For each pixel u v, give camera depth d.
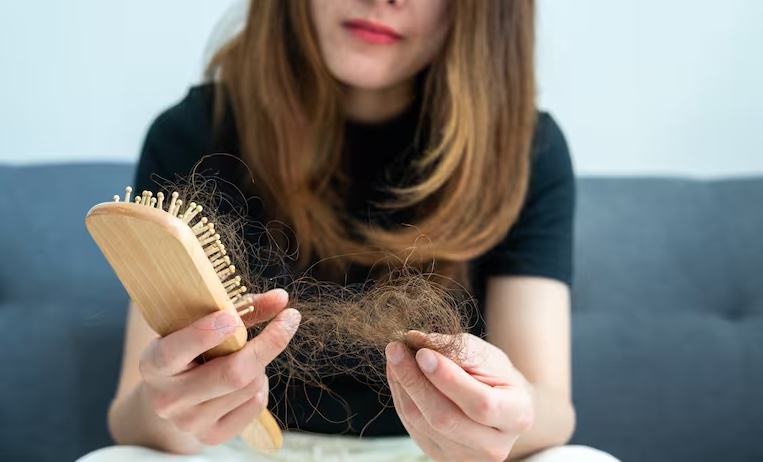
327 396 0.77
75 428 0.97
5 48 1.12
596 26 1.14
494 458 0.52
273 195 0.85
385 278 0.74
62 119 1.14
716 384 0.99
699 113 1.17
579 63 1.15
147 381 0.50
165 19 1.12
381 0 0.70
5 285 0.99
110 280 1.00
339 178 0.86
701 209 1.05
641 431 0.98
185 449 0.67
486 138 0.79
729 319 1.02
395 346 0.48
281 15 0.82
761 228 1.04
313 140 0.84
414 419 0.51
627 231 1.03
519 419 0.50
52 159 1.15
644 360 0.99
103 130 1.15
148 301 0.45
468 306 0.71
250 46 0.85
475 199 0.81
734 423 0.98
